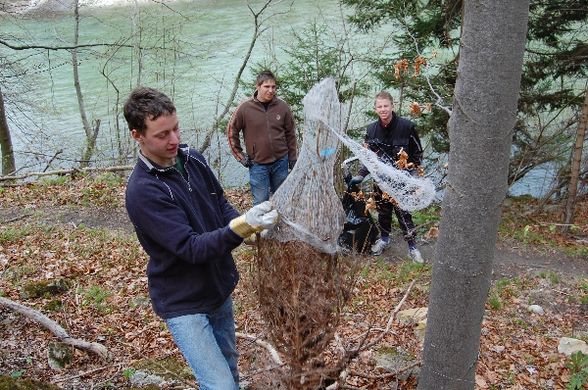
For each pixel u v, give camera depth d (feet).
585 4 25.99
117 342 14.99
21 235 23.15
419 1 28.02
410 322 15.55
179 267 8.34
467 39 7.29
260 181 21.97
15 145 47.26
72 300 17.37
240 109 21.52
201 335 8.41
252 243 8.58
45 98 52.75
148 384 12.47
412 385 12.18
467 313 8.29
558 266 21.38
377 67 30.83
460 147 7.67
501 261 21.88
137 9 45.27
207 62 54.65
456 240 8.00
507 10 6.93
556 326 16.37
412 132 18.76
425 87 27.37
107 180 31.45
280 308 8.04
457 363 8.60
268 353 10.02
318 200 7.57
